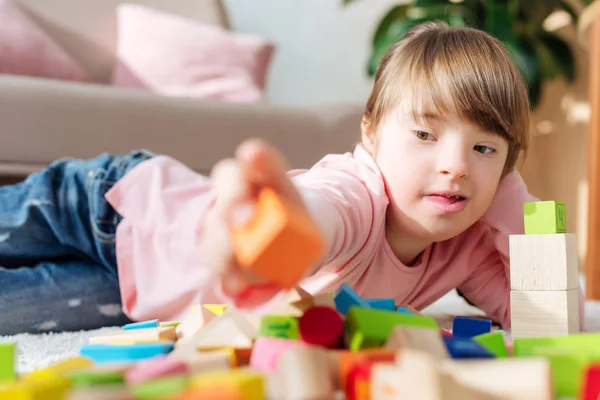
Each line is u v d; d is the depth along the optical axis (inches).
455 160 31.0
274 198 15.0
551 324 28.6
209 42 86.4
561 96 95.0
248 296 17.4
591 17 60.1
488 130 31.8
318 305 20.5
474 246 39.4
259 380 13.4
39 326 40.1
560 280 28.5
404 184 32.2
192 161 65.8
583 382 15.4
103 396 11.9
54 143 60.1
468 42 34.2
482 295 41.4
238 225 15.3
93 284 42.7
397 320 19.4
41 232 43.9
